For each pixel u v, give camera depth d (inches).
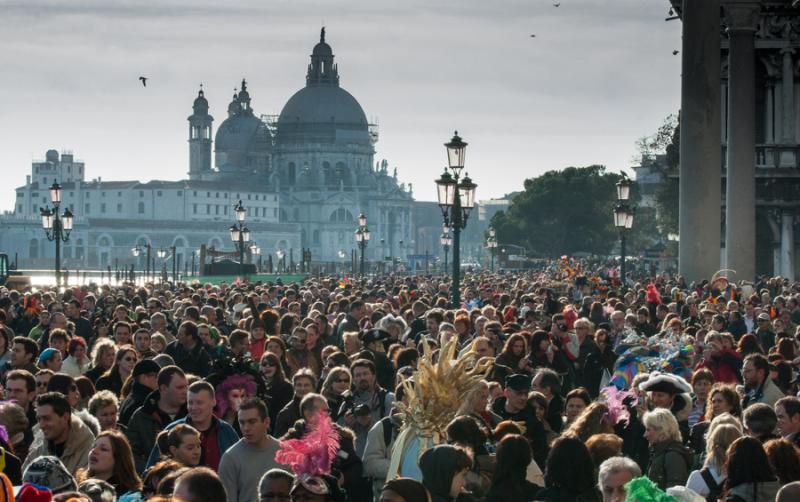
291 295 2536.9
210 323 1813.5
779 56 4047.7
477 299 2679.6
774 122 4065.0
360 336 1312.7
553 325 1441.9
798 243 4148.6
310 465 616.7
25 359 1201.4
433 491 661.9
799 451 710.5
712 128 2711.6
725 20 3041.3
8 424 866.1
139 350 1312.7
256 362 1314.0
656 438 819.4
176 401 900.6
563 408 1030.4
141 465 885.8
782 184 4023.1
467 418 758.5
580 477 668.1
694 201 2721.5
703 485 756.0
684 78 2728.8
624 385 1195.9
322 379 1197.7
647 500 540.4
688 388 969.5
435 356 1185.4
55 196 4035.4
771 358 1228.5
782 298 2089.1
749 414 816.9
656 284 3221.0
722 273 3021.7
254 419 781.3
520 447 708.7
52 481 657.0
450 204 2178.9
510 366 1250.0
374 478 870.4
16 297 2544.3
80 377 1038.4
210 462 832.9
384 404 986.1
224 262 6112.2
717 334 1259.8
